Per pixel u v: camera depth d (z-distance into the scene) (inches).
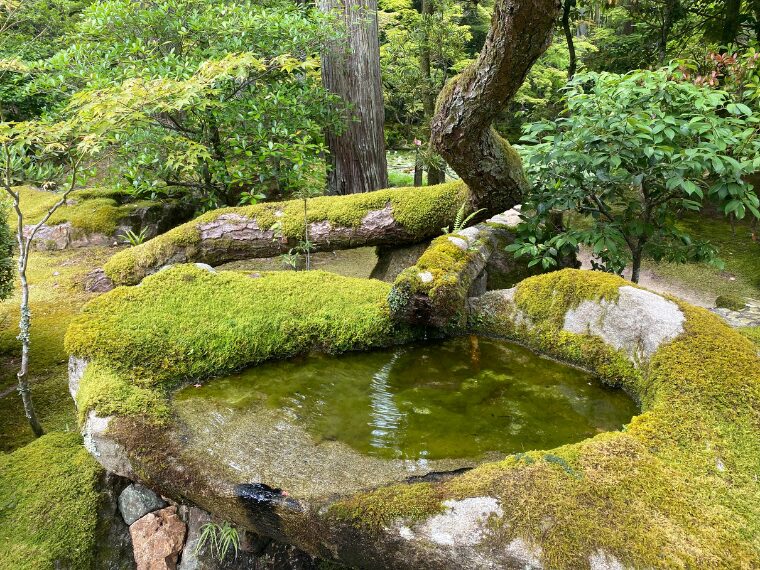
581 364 84.3
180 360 82.0
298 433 69.0
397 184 303.3
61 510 73.9
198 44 181.5
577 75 124.3
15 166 85.7
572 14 242.1
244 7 189.8
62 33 261.0
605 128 108.0
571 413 74.4
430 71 273.0
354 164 220.4
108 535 74.7
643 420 59.9
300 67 181.9
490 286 129.6
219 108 168.9
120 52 168.4
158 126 173.3
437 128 118.4
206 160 183.0
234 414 73.1
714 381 63.0
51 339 131.4
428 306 89.0
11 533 71.1
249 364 87.4
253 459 62.2
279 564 66.0
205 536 70.9
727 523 45.9
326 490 55.6
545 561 43.4
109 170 179.9
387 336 95.0
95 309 89.1
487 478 51.4
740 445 54.9
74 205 217.2
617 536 44.2
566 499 47.8
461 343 96.0
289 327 92.1
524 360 89.3
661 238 128.2
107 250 201.2
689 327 72.0
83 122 95.3
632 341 77.7
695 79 128.0
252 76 180.1
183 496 61.1
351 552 51.1
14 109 269.9
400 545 48.0
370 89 216.7
